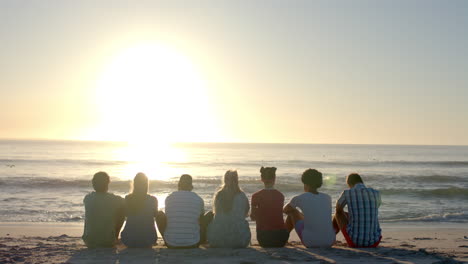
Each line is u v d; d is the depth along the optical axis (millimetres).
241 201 7543
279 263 6148
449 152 151750
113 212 7629
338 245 8047
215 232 7469
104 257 6602
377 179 34375
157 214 7566
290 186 27266
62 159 68688
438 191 23250
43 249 7492
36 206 18375
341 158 89375
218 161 72062
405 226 14047
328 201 7719
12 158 70562
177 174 43281
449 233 12352
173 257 6578
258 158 86625
